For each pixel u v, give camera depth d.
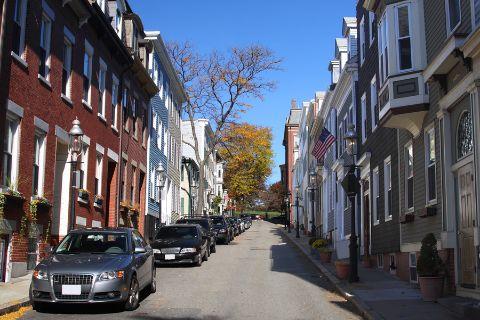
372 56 20.36
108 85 22.59
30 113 15.04
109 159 22.81
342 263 16.38
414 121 14.55
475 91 11.05
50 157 16.50
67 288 10.43
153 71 31.02
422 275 12.34
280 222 87.38
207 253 23.78
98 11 19.73
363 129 22.77
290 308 12.05
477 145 10.96
